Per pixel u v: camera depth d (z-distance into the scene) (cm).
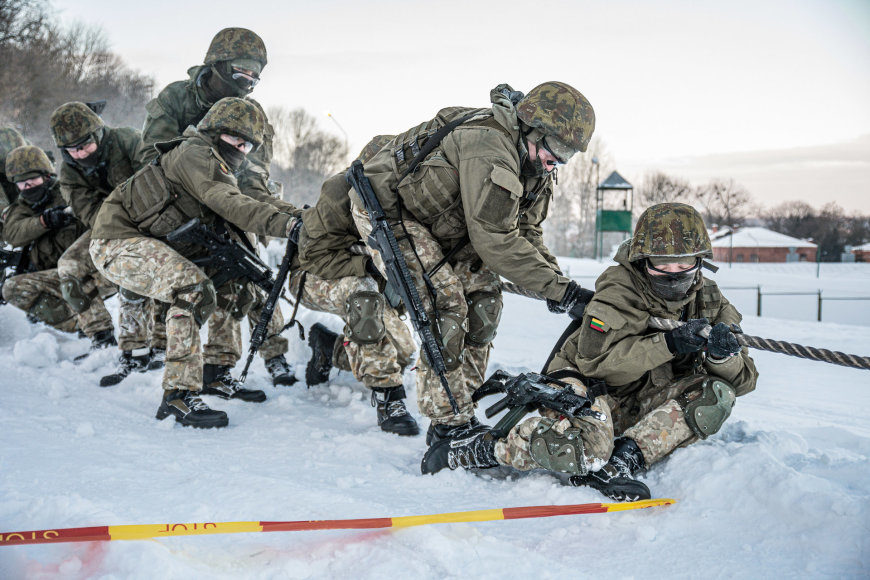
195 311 480
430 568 254
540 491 329
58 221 681
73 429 445
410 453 416
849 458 357
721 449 329
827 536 265
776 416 506
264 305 526
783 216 8119
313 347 564
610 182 5006
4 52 3512
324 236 459
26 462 368
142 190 500
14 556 250
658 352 333
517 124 366
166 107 624
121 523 277
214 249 512
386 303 497
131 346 603
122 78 4997
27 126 3694
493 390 374
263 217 482
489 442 349
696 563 260
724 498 302
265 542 276
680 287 338
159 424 467
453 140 373
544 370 376
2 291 708
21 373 591
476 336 423
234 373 607
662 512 301
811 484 289
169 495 329
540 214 429
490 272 424
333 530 285
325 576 251
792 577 246
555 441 318
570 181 7162
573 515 302
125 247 494
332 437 445
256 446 426
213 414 467
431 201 382
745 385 359
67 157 618
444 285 393
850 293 2344
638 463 334
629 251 345
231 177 505
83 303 647
